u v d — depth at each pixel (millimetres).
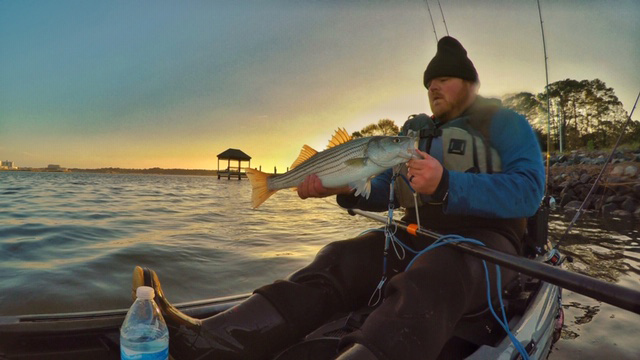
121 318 2037
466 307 1825
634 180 15648
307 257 6625
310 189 2490
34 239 7652
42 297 4488
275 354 2113
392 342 1521
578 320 4223
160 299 1792
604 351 3551
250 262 6199
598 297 1333
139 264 5883
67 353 1922
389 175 2854
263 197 2779
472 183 1969
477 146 2295
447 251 1907
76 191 24859
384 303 1700
